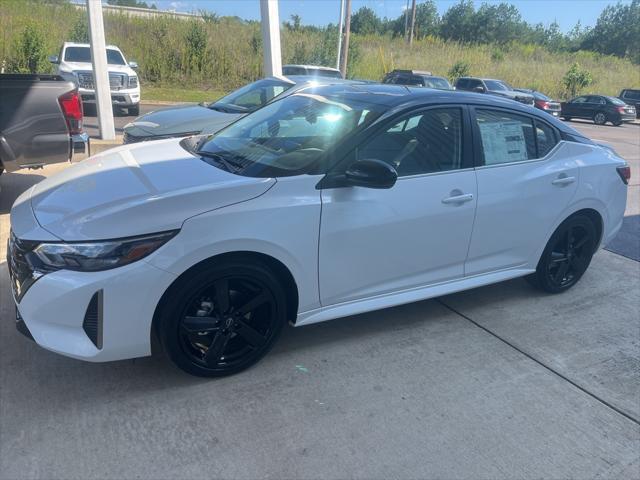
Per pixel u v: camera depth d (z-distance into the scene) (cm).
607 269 527
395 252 341
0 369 301
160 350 330
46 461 239
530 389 319
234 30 2428
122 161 345
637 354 368
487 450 266
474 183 365
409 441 269
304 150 325
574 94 3588
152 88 2023
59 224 269
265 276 299
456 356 350
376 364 334
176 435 261
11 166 512
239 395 294
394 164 336
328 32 2545
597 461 264
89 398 283
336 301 333
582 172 426
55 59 1363
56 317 260
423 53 3584
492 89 2336
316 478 242
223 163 334
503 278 407
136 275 260
